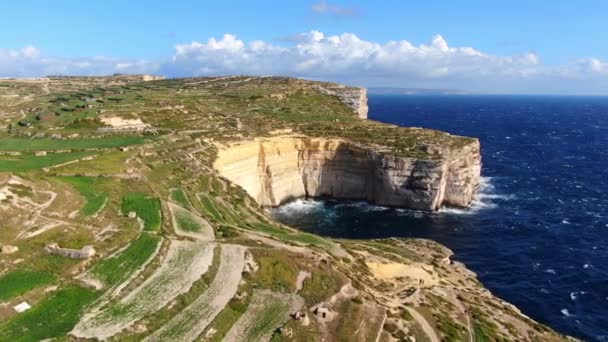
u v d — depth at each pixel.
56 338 38.09
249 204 92.31
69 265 48.94
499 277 80.19
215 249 56.62
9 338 37.91
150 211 67.88
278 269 53.69
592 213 113.50
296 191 124.56
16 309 41.53
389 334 47.72
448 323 54.81
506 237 97.62
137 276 48.47
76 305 43.03
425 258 82.38
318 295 50.34
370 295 55.59
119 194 73.25
